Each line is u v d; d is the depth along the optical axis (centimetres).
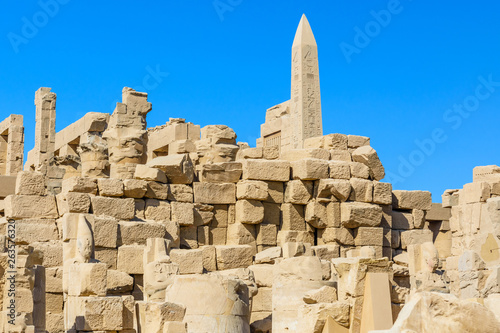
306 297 2350
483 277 3259
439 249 4294
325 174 3425
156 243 2925
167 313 2286
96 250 2930
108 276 2802
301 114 4438
